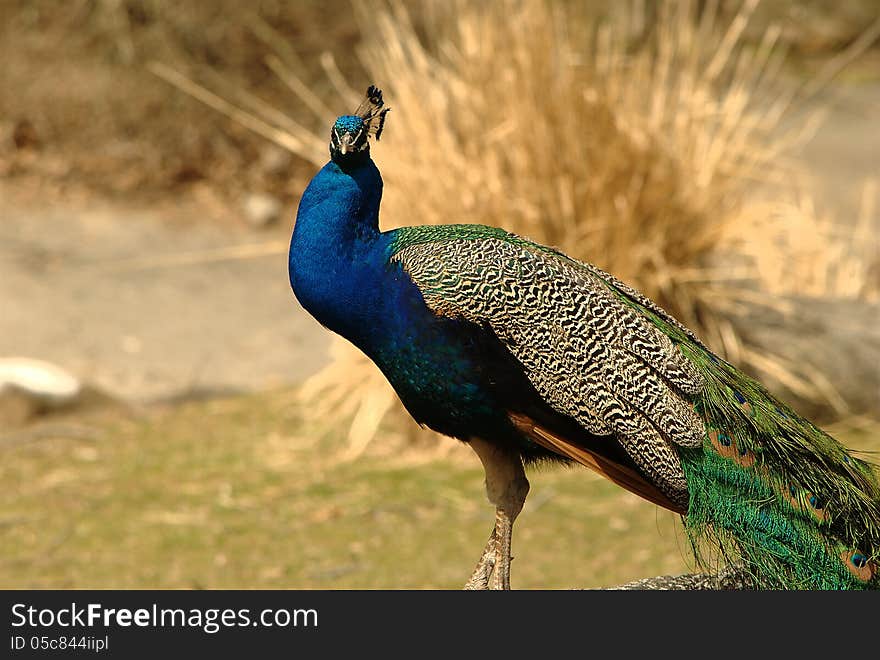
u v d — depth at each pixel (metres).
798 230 23.33
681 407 10.41
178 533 17.22
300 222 10.67
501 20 19.66
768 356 19.97
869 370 19.91
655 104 19.69
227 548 16.67
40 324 25.91
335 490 18.66
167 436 21.25
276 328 27.02
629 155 19.16
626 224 19.11
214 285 29.16
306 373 24.48
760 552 10.36
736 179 20.22
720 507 10.34
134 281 28.72
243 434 21.14
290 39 33.94
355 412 21.19
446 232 10.91
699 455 10.39
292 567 15.94
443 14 22.77
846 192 33.41
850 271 23.80
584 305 10.55
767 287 21.09
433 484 18.72
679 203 19.42
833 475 10.71
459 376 10.51
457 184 19.16
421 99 19.98
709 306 19.91
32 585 15.34
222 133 34.22
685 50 20.30
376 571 15.70
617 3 21.88
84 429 21.62
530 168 19.11
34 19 33.94
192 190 33.97
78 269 28.94
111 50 33.78
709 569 10.68
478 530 17.06
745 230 20.00
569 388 10.41
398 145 19.69
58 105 33.69
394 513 17.73
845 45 46.41
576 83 19.25
